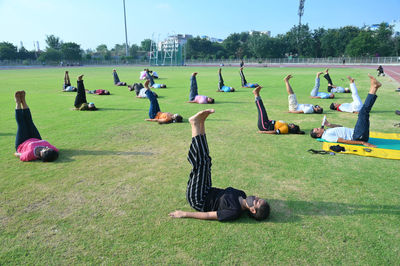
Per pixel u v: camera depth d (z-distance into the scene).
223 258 2.84
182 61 80.50
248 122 8.90
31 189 4.36
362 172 4.95
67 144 6.65
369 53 71.12
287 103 12.30
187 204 3.93
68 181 4.65
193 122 3.57
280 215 3.63
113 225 3.42
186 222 3.49
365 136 6.29
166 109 11.00
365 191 4.24
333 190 4.29
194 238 3.17
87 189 4.37
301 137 7.18
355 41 71.56
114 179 4.73
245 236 3.21
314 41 85.12
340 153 5.96
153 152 6.12
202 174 3.62
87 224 3.44
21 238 3.17
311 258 2.84
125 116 9.92
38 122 8.96
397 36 71.75
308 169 5.11
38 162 5.51
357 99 10.07
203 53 107.69
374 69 40.50
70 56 92.62
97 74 36.00
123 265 2.74
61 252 2.94
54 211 3.74
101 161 5.57
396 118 9.15
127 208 3.81
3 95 15.78
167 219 3.55
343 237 3.17
